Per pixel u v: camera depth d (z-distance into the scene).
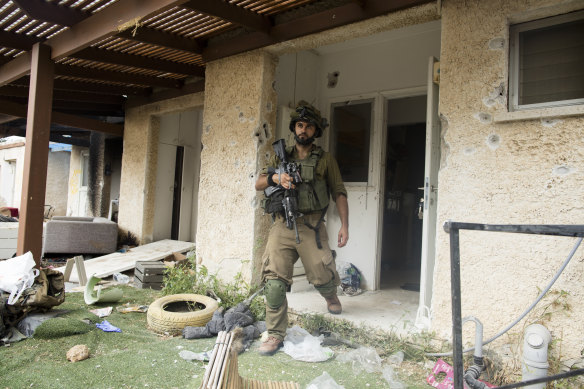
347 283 4.55
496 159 2.75
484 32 2.82
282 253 3.18
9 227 6.40
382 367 2.80
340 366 2.82
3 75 5.01
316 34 3.75
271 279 3.08
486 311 2.73
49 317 3.40
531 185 2.62
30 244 4.20
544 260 2.55
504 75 2.73
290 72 4.81
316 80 5.33
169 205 7.54
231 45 4.37
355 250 4.89
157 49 4.92
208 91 4.68
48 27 4.18
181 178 7.68
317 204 3.22
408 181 7.57
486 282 2.74
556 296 2.50
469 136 2.85
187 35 4.53
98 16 3.76
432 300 2.94
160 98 6.73
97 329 3.37
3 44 4.25
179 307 3.96
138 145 7.22
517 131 2.68
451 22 2.95
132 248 6.76
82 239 6.66
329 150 5.26
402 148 7.28
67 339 3.13
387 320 3.35
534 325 2.49
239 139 4.32
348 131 5.14
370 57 4.96
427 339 2.92
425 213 3.23
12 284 3.31
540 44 2.77
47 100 4.38
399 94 4.77
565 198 2.51
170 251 6.23
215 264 4.43
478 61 2.83
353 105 5.12
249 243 4.15
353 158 5.07
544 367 2.34
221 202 4.45
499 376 2.58
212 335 3.33
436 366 2.70
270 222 4.29
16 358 2.73
